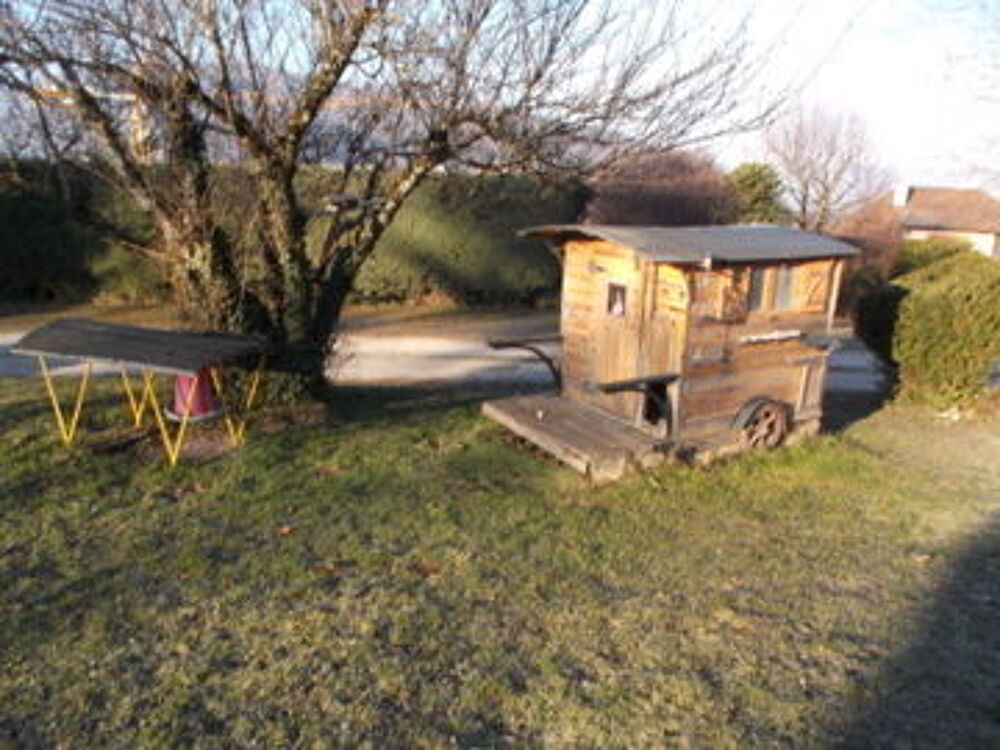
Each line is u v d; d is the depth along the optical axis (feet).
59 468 18.29
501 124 19.49
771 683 10.49
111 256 51.55
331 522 16.07
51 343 18.40
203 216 21.61
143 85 18.54
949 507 19.44
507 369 37.73
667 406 20.77
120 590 12.70
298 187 26.61
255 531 15.43
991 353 28.94
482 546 15.21
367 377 34.99
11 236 51.01
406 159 24.30
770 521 17.76
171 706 9.57
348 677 10.28
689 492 19.22
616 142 20.85
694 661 11.04
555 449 20.59
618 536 16.24
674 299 20.12
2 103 19.17
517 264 58.54
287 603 12.39
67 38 17.62
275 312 23.41
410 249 56.29
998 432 28.07
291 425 23.00
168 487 17.70
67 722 9.25
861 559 15.66
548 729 9.32
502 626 11.92
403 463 20.35
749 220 73.97
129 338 19.56
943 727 9.55
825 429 27.43
